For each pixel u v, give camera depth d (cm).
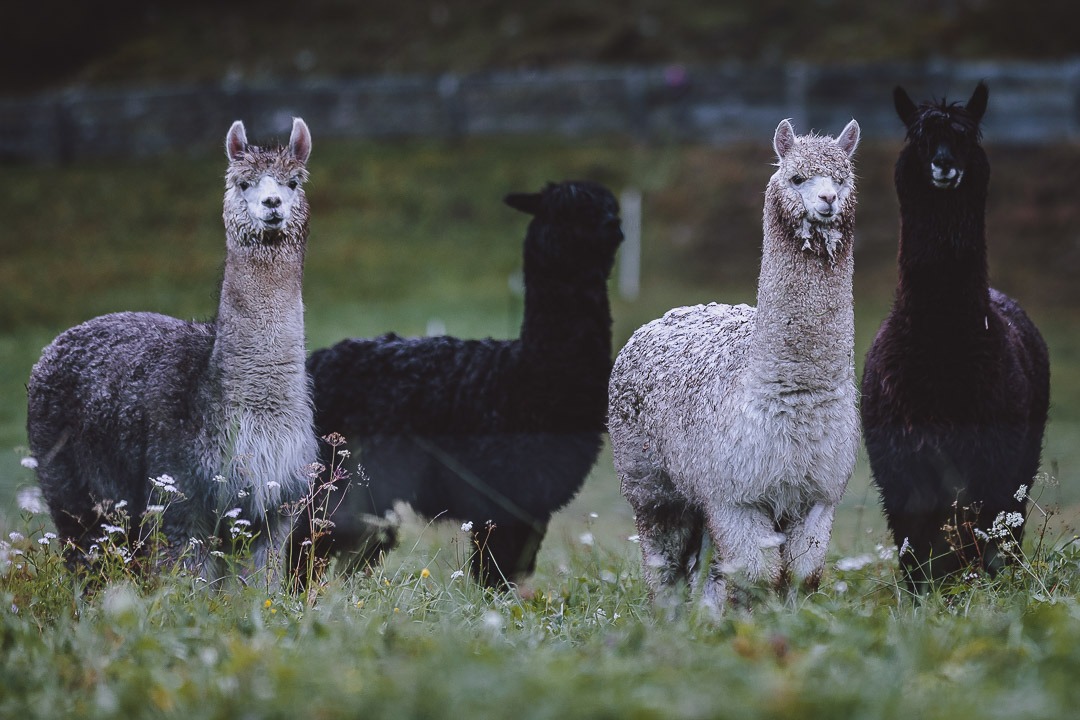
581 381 1545
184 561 1305
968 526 1326
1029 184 5122
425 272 4781
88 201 5444
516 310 4250
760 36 6550
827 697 776
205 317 1501
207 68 6838
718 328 1269
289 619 1082
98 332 1455
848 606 1119
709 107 5756
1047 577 1249
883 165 5303
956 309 1351
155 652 957
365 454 1585
